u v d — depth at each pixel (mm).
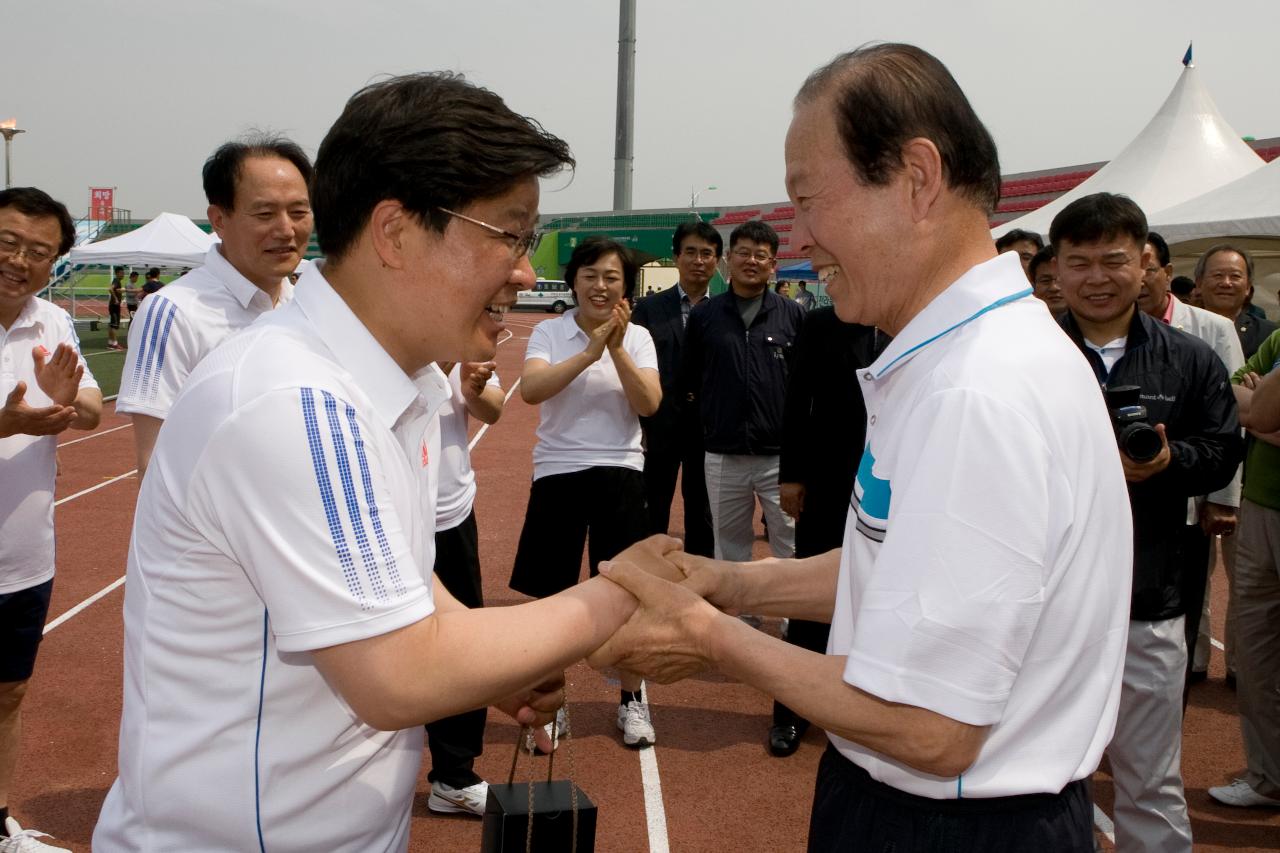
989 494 1213
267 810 1317
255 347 1282
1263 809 3611
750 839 3488
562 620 1384
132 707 1359
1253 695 3512
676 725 4410
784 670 1377
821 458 3852
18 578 3107
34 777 3771
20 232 3141
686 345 5242
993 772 1349
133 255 17781
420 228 1285
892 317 1480
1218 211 7547
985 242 1434
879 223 1392
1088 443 1309
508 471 10461
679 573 1862
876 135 1354
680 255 5621
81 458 10547
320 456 1202
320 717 1315
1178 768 2855
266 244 2896
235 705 1297
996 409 1230
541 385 3928
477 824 3531
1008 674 1225
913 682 1222
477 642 1271
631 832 3518
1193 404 2932
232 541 1218
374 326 1359
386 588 1214
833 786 1543
